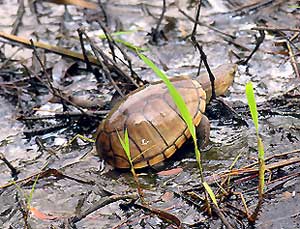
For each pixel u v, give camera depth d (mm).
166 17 10133
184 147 6957
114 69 8422
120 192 6320
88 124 7633
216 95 7641
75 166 6871
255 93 7980
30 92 8430
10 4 11062
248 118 7402
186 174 6523
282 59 8664
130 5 10727
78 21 10344
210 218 5750
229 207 5828
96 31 10016
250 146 6891
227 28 9805
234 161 6406
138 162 6457
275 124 7254
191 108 6699
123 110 6605
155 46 9438
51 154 7164
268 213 5750
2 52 9508
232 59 8891
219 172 6465
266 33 9492
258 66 8594
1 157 6832
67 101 7762
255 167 6336
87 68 8750
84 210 6133
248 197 5977
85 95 8281
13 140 7508
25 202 6305
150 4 10742
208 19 10086
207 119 6914
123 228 5793
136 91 6906
